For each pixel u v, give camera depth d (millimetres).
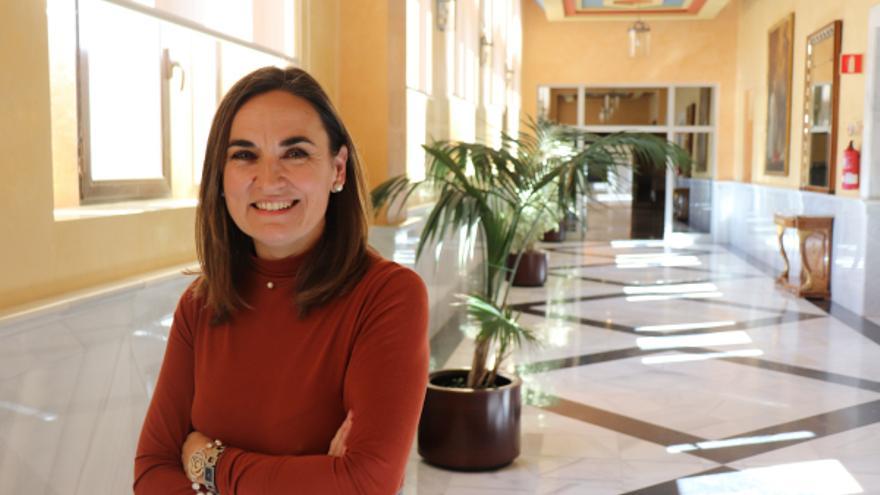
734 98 16047
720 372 6516
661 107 16406
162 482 1661
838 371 6523
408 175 6867
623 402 5723
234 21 3846
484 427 4395
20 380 2184
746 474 4414
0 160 2178
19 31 2254
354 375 1563
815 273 9852
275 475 1522
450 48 8977
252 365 1622
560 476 4379
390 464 1521
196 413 1671
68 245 2518
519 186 4398
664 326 8281
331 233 1674
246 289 1667
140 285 2746
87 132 2971
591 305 9477
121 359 2670
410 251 6547
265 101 1604
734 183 15555
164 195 3537
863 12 8906
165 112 3508
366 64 5480
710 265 12922
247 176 1595
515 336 4340
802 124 11148
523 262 10805
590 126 16594
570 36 16422
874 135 8680
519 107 15859
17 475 2184
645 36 14672
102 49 3061
